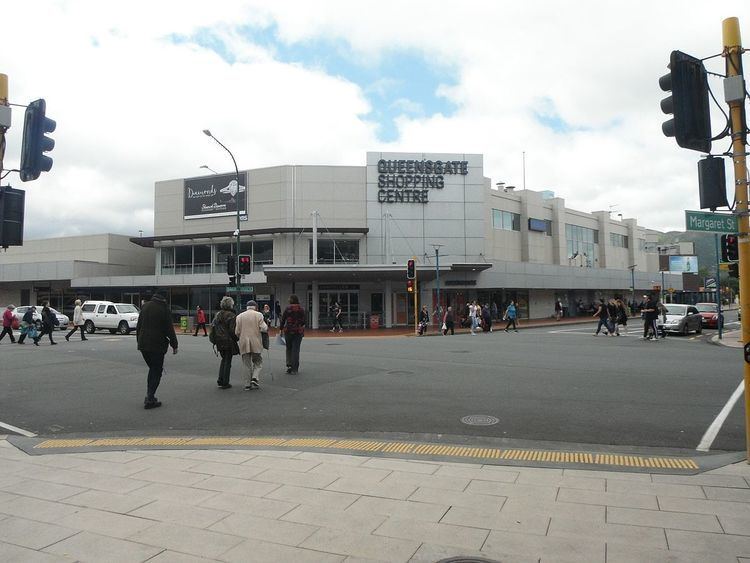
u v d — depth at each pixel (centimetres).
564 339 2333
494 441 675
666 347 1894
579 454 606
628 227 6166
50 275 4225
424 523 407
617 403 884
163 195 3947
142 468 561
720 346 2028
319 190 3612
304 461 579
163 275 3844
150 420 820
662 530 389
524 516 419
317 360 1470
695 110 547
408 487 490
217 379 1153
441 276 3672
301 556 355
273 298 3638
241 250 3722
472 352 1698
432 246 3669
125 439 710
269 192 3634
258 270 3656
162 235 3891
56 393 1028
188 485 503
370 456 600
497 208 4294
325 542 376
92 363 1426
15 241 759
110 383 1127
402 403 896
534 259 4606
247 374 1048
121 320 3012
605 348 1842
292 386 1061
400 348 1867
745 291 554
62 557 358
